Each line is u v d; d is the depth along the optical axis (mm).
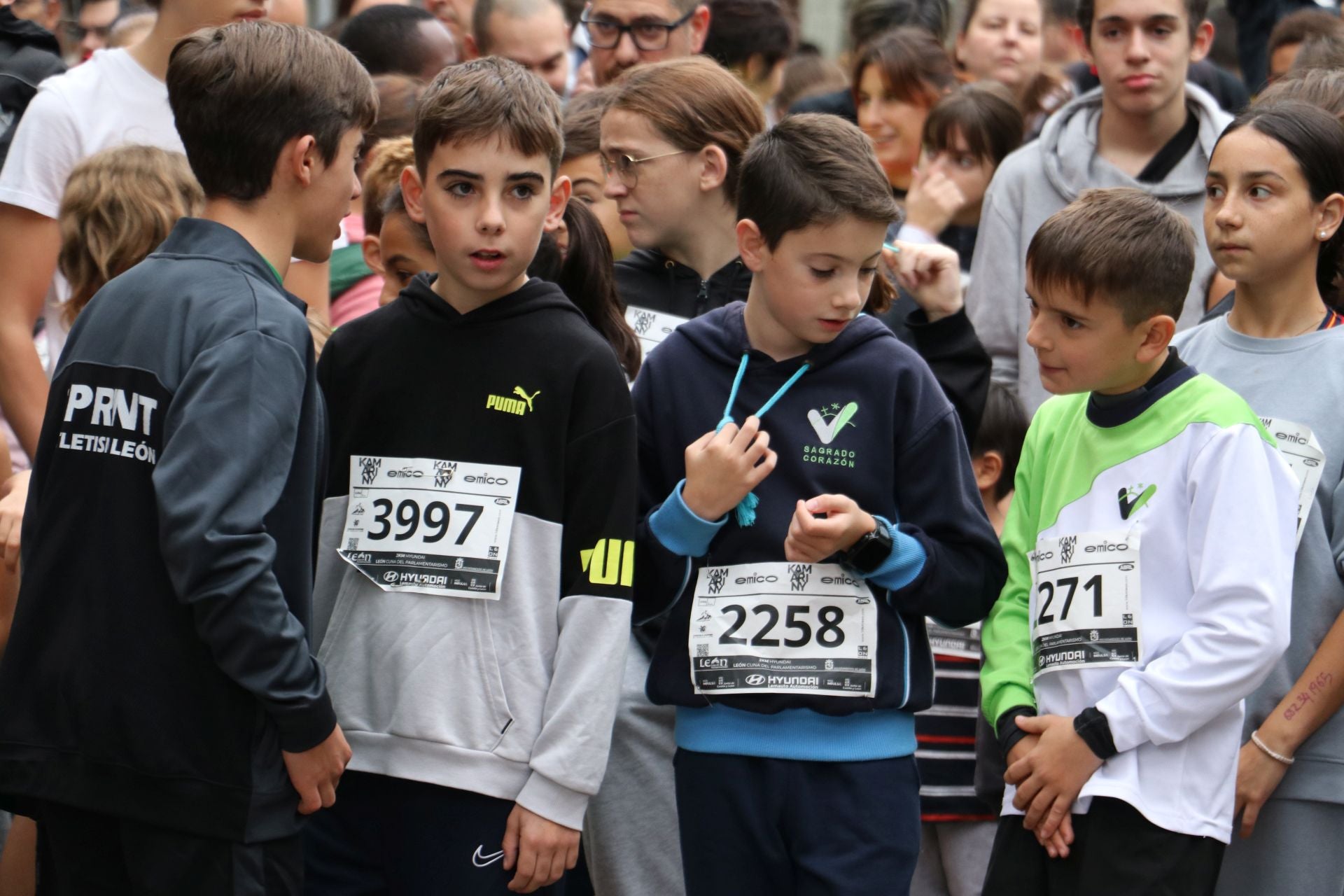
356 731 4156
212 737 3691
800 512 3984
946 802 5461
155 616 3707
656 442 4453
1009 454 5918
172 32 6066
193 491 3568
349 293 6531
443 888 4078
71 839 3871
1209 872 4145
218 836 3676
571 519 4145
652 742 4879
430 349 4234
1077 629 4230
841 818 4125
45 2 9070
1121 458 4289
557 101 4176
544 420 4145
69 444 3842
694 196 5336
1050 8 10945
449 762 4055
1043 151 6918
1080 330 4195
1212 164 4777
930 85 7875
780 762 4148
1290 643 4547
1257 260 4660
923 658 4277
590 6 7625
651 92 5320
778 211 4051
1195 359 4914
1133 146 6855
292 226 4055
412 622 4113
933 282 5230
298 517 3812
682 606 4324
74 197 5289
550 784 3996
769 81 8672
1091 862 4156
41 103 5988
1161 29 6656
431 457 4172
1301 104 4730
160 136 6102
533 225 4090
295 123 3939
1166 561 4172
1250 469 4102
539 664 4113
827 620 4133
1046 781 4141
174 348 3748
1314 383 4668
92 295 5250
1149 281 4117
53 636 3795
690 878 4305
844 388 4262
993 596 4297
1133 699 4043
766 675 4125
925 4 9570
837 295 4062
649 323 5426
